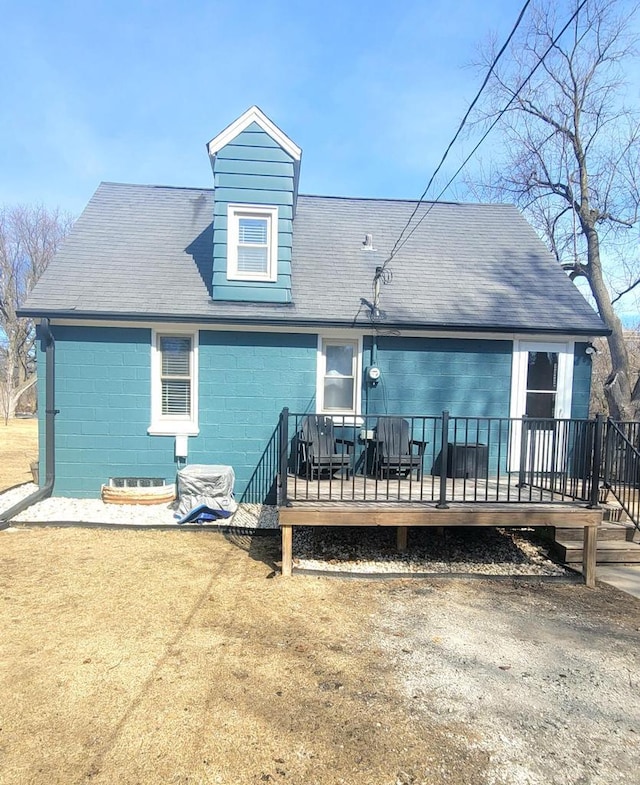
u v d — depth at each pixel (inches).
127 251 335.6
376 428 254.1
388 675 126.9
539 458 271.3
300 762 95.0
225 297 301.7
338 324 290.8
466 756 98.0
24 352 1261.1
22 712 107.3
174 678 121.6
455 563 220.2
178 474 277.7
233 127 302.0
